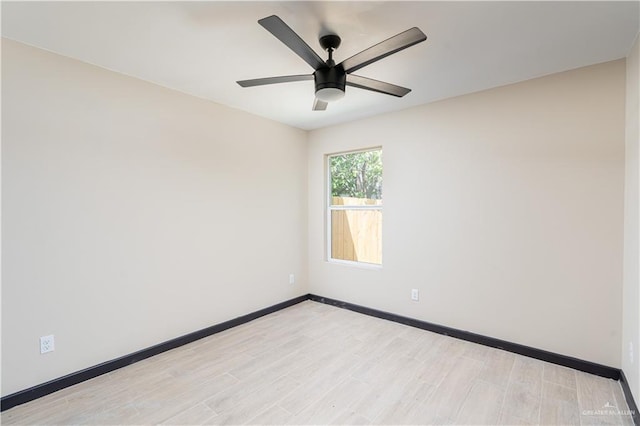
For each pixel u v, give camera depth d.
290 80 2.05
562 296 2.56
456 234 3.10
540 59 2.33
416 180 3.36
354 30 1.94
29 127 2.13
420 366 2.57
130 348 2.63
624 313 2.27
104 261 2.48
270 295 3.87
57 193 2.25
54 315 2.24
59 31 1.97
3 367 2.04
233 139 3.42
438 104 3.19
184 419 1.95
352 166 4.08
